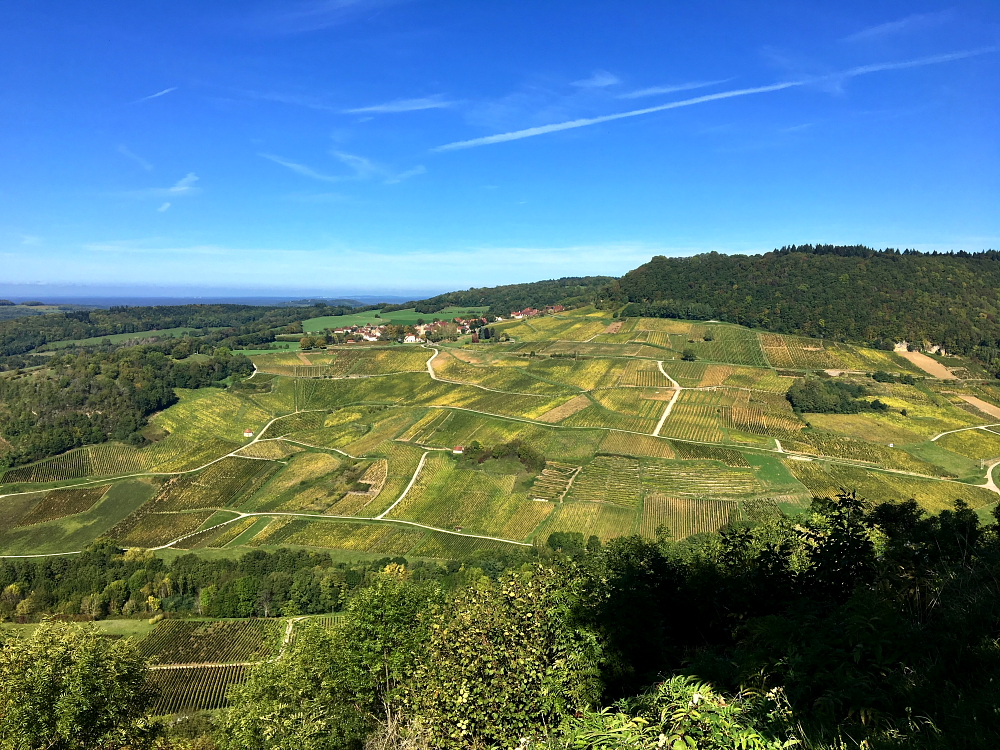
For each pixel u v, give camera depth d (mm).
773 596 10672
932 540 9625
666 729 5949
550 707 9289
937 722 5090
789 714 5797
